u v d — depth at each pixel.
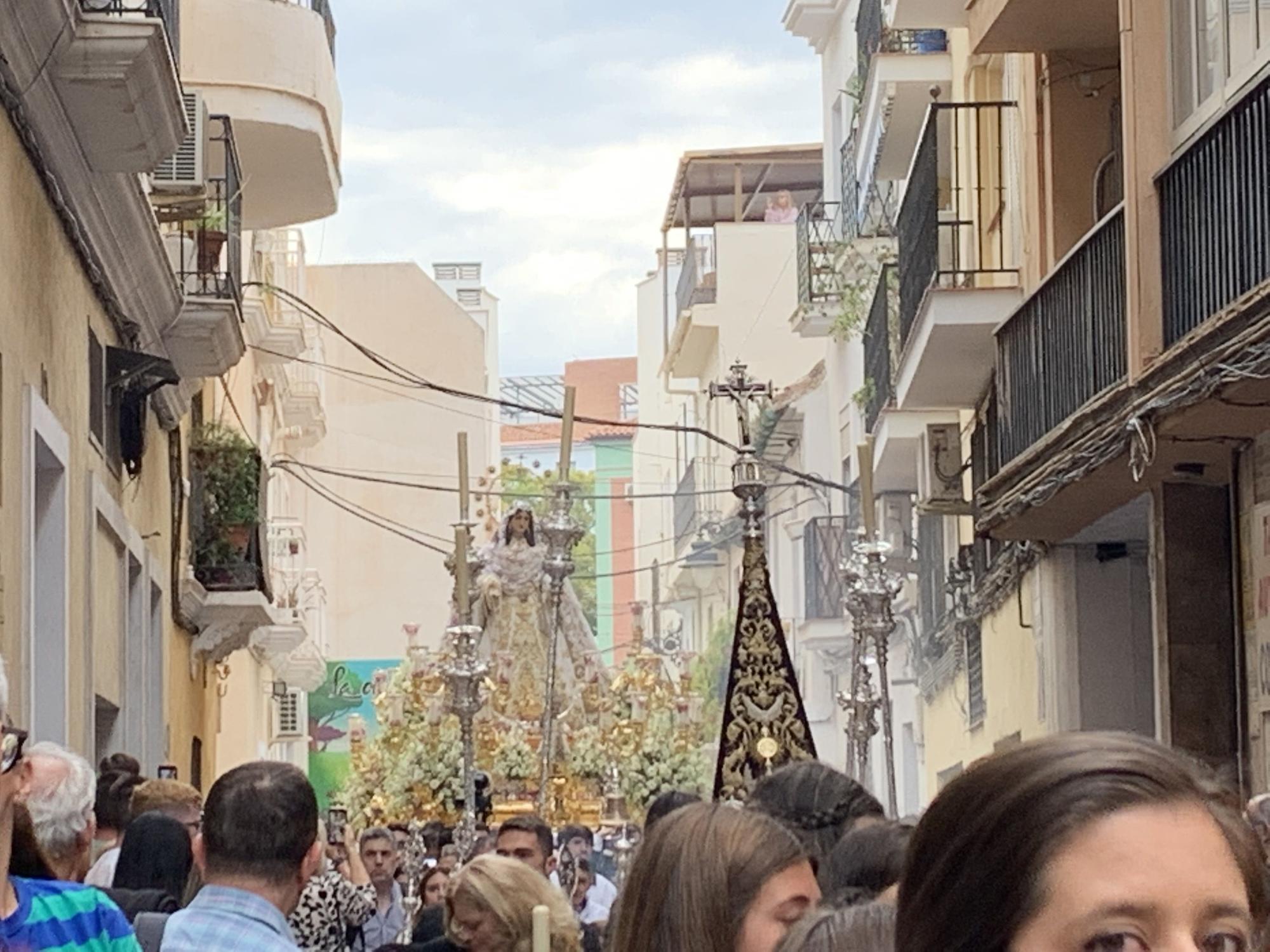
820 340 43.09
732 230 43.28
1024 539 15.53
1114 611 15.72
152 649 18.34
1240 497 11.81
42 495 12.71
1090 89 14.95
